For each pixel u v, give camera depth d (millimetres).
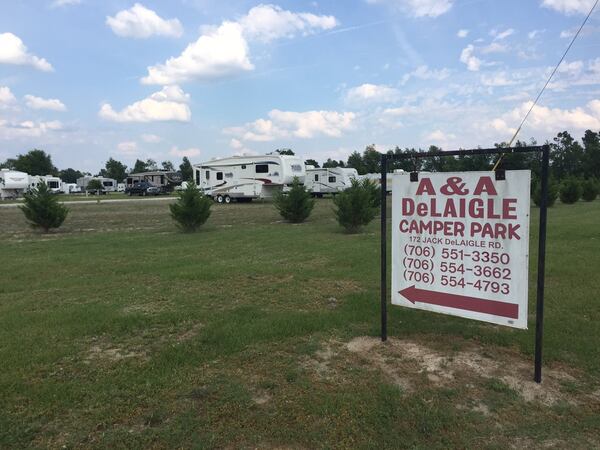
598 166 69562
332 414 3072
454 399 3264
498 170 3547
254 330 4656
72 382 3561
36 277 7703
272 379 3592
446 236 3889
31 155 93188
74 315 5297
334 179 41250
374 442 2785
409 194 4109
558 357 3928
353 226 14086
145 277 7539
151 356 4109
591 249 9391
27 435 2871
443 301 3953
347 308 5461
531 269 7438
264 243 11562
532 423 2973
